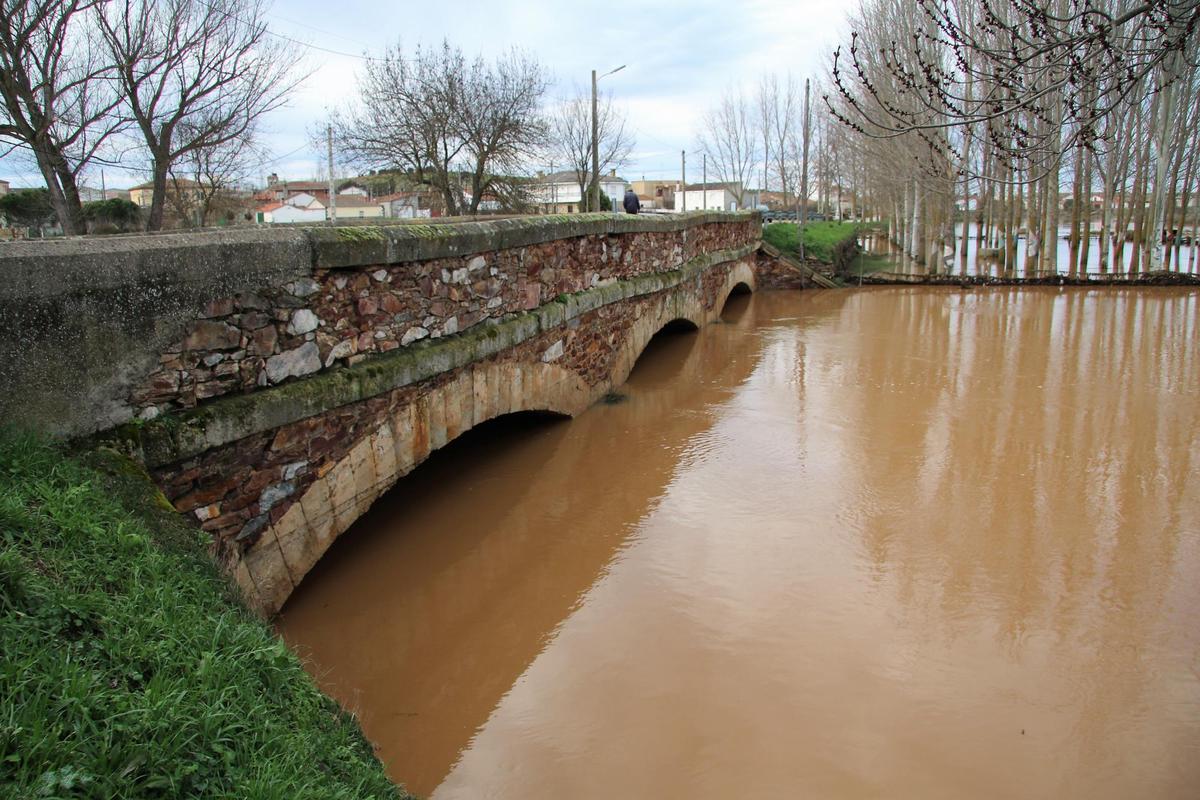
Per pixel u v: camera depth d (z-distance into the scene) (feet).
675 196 238.07
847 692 14.05
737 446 27.12
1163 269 76.64
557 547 19.57
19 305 9.80
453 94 66.28
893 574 18.34
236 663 8.40
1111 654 15.30
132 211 51.01
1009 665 14.94
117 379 10.97
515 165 71.61
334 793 7.50
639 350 36.14
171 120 32.89
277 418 13.21
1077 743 12.85
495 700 13.87
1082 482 23.94
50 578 7.97
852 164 113.60
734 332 51.72
